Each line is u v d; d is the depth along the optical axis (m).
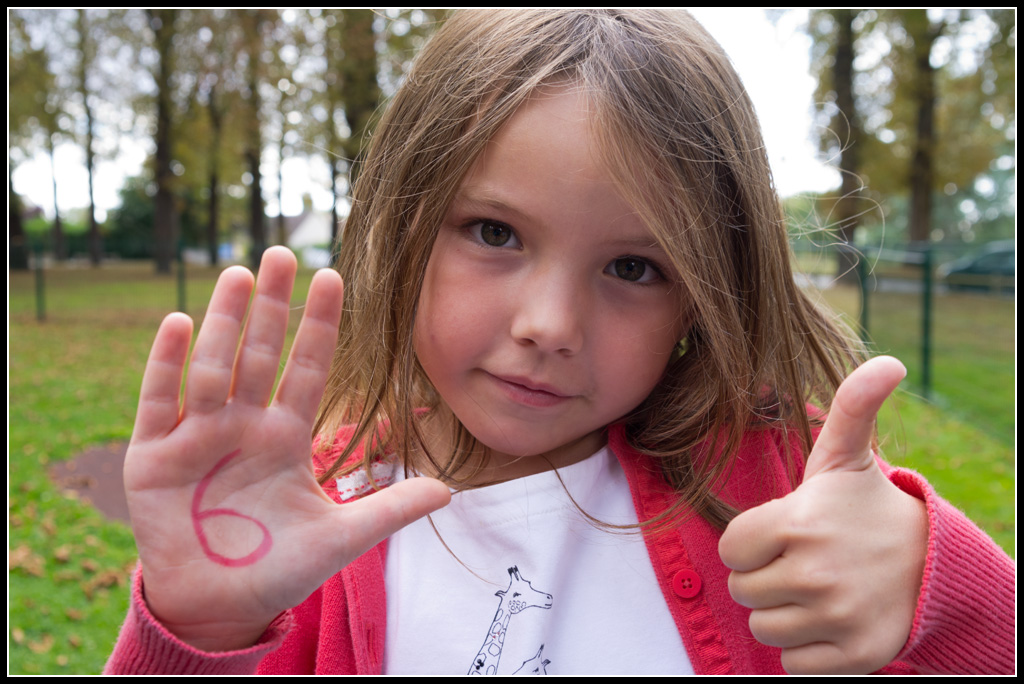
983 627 0.86
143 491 0.86
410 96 1.16
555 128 0.91
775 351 1.12
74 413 6.69
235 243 41.91
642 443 1.24
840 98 16.31
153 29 19.31
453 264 0.99
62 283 17.34
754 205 1.08
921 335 7.32
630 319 0.96
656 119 0.95
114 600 3.26
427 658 1.14
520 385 0.96
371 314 1.13
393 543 1.24
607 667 1.11
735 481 1.21
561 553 1.16
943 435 5.58
